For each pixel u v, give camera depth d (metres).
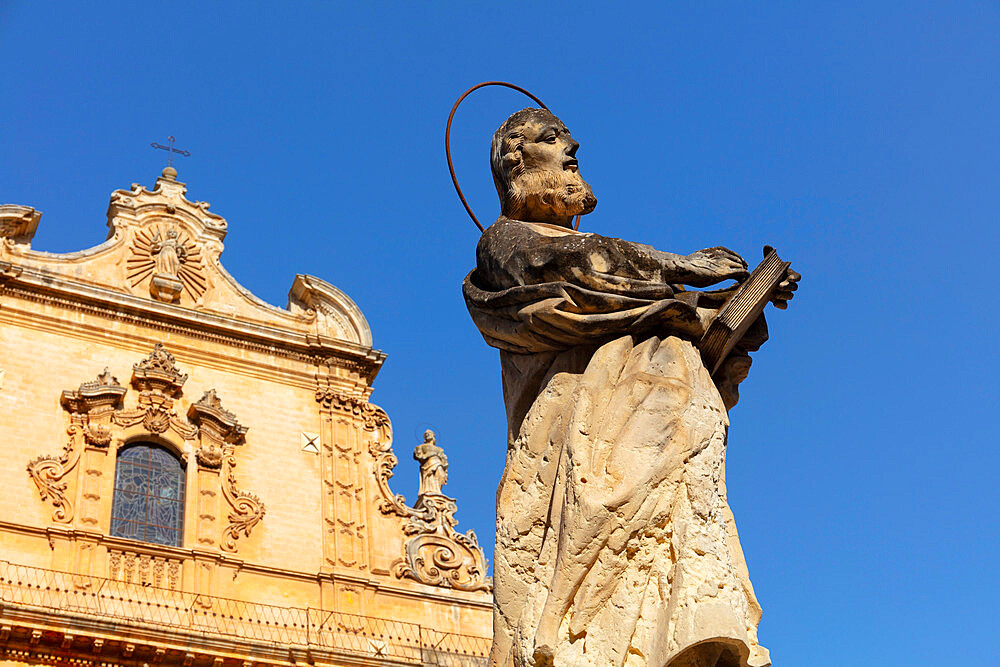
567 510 3.97
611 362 4.19
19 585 24.50
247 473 27.86
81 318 27.80
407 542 28.52
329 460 28.81
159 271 29.16
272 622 26.36
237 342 29.28
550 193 4.79
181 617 25.47
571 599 3.89
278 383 29.33
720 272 4.45
